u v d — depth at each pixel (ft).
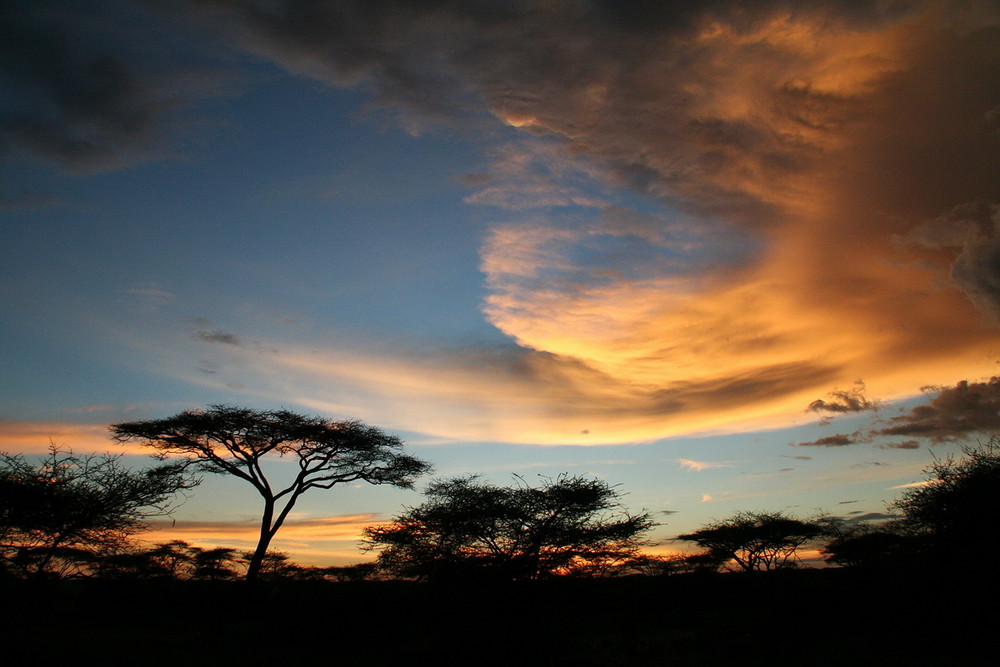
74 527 47.96
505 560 57.77
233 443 100.22
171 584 100.89
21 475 47.62
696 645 64.28
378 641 65.31
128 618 81.51
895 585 72.23
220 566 115.55
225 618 86.17
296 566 121.70
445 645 55.57
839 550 98.02
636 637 70.03
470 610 55.77
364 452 105.60
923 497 66.08
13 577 49.37
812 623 73.87
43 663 50.21
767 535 111.14
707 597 113.80
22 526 46.55
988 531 60.75
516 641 55.21
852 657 56.34
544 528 60.03
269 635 67.56
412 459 109.91
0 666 48.24
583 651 59.67
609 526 60.39
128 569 57.57
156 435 96.63
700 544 117.29
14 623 60.59
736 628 77.25
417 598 68.28
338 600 69.87
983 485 61.16
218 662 55.16
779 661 55.88
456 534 60.49
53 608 78.48
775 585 107.76
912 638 63.67
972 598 61.11
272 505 102.27
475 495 63.31
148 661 54.13
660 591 113.50
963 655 56.54
